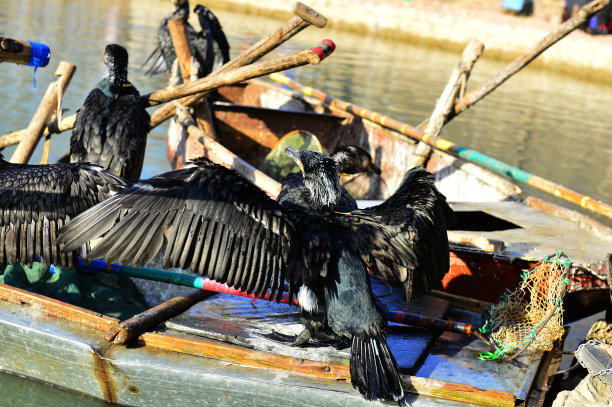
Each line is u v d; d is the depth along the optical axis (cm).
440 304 621
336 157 750
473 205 828
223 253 448
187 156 998
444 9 3272
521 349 534
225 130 1186
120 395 529
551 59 2845
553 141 1575
